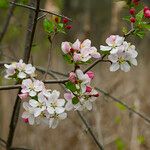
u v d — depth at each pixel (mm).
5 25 5457
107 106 6805
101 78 7934
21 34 6910
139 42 9531
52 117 3225
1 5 5301
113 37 3277
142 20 3465
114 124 6766
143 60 9555
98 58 3297
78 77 3180
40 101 3199
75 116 7117
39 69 4418
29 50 3879
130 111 4852
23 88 3238
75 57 3174
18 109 4184
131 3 3715
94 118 6047
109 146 6703
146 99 7852
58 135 7020
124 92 7062
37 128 6957
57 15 3559
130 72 8148
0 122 6770
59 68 8344
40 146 6891
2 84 5645
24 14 6629
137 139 6418
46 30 3619
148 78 8469
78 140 6906
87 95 3244
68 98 3219
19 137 6844
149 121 4812
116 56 3279
